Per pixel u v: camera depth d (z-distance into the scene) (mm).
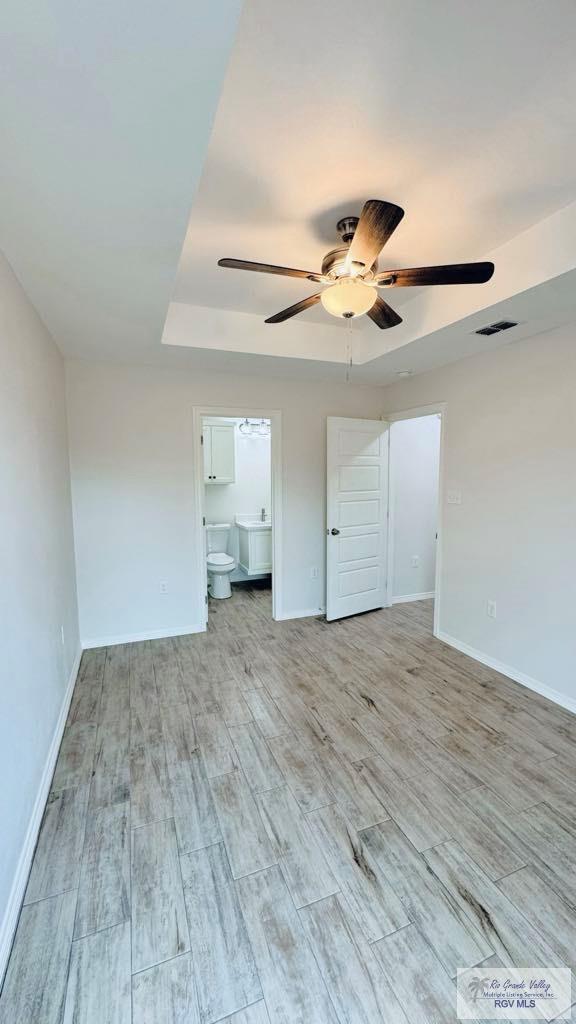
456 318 2527
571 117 1375
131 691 2893
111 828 1793
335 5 1015
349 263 1759
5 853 1397
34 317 2227
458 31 1093
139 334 2693
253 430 5637
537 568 2854
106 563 3580
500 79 1236
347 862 1641
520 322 2557
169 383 3643
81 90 968
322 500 4332
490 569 3223
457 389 3457
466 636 3479
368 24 1067
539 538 2832
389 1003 1217
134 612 3703
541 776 2098
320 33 1087
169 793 1986
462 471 3447
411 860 1648
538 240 2016
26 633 1824
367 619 4262
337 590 4191
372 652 3504
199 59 903
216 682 3016
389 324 2373
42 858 1656
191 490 3795
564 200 1839
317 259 2328
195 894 1519
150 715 2613
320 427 4242
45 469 2404
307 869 1613
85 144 1127
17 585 1722
